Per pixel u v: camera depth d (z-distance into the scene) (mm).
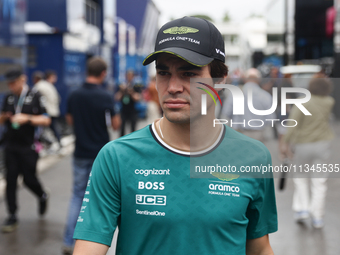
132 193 1449
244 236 1496
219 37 1486
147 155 1477
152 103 12336
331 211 5324
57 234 4637
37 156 4902
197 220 1426
